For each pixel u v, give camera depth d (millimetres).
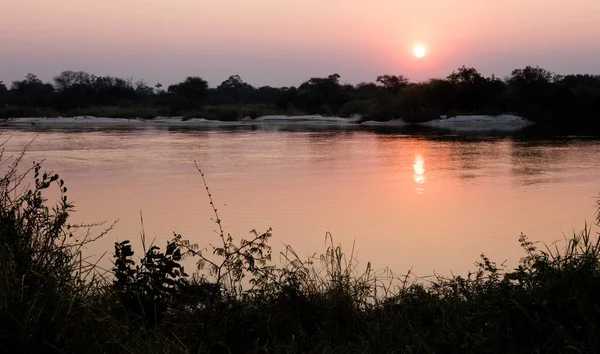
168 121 53500
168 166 17047
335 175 14938
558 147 23281
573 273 4512
